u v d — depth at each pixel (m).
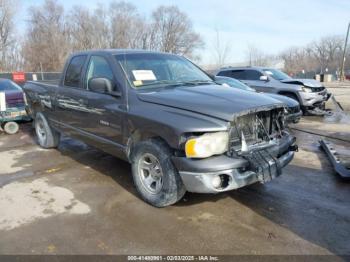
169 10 56.69
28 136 7.96
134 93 4.02
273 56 52.12
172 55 5.14
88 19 50.03
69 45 48.00
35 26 47.16
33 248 3.12
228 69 12.77
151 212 3.78
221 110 3.34
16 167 5.47
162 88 4.15
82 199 4.16
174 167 3.56
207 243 3.16
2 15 41.44
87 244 3.18
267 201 4.04
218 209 3.83
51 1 47.25
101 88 4.25
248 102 3.56
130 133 4.00
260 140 3.66
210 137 3.26
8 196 4.28
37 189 4.50
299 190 4.38
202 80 4.72
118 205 3.97
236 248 3.07
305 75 51.62
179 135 3.32
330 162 5.58
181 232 3.35
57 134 6.46
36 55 45.28
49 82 6.65
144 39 55.66
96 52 4.86
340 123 9.77
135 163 4.00
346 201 4.04
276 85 11.24
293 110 8.28
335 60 73.88
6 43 42.34
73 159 5.86
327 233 3.31
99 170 5.24
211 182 3.27
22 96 8.48
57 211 3.85
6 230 3.45
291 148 4.07
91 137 4.85
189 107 3.48
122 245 3.15
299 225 3.46
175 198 3.65
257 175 3.32
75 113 5.14
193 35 59.59
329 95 11.80
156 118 3.58
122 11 52.44
